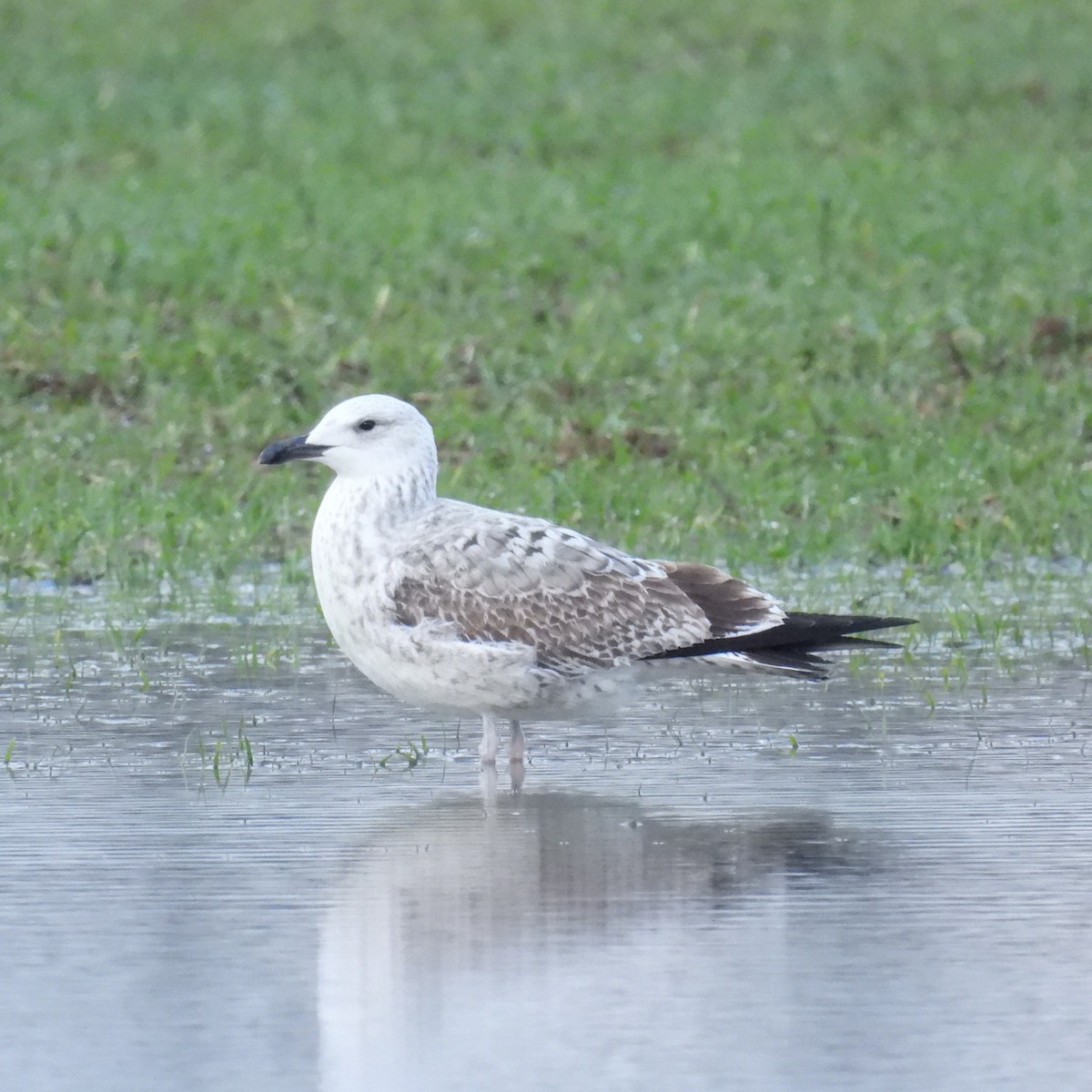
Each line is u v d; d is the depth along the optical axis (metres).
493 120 34.16
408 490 11.56
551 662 11.24
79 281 23.73
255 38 39.09
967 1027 7.60
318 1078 7.23
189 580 16.00
